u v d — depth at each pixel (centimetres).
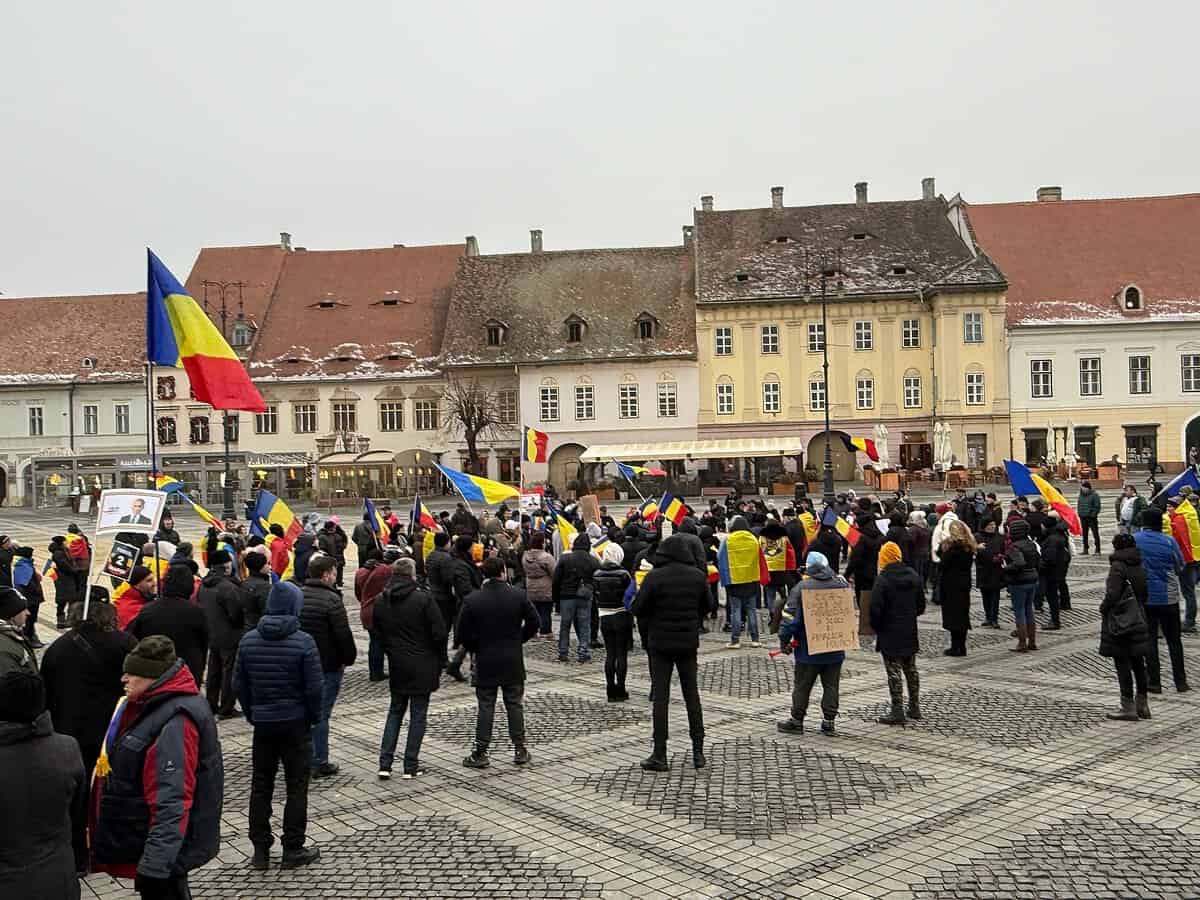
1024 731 1107
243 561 1302
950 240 6831
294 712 786
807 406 6625
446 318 7256
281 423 7119
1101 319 6425
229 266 7669
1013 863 748
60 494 6725
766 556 1831
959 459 6400
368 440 7044
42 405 7362
